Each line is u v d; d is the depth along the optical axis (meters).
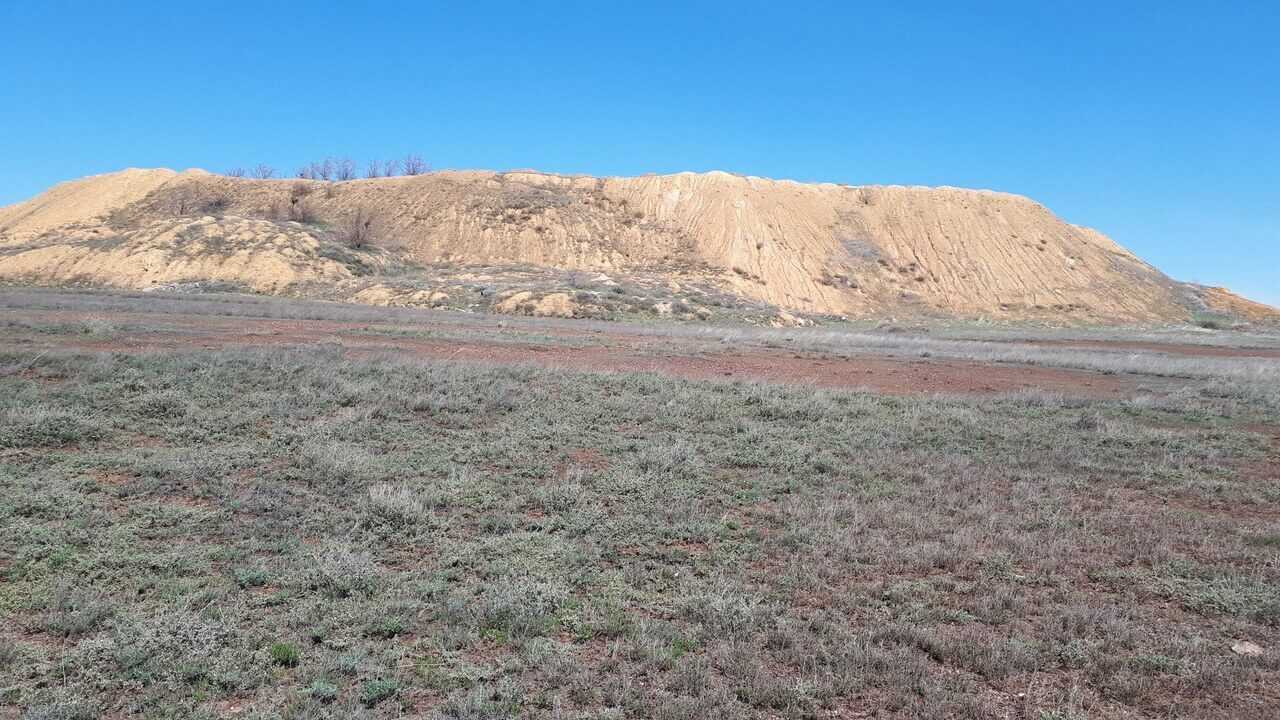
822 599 6.72
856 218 93.62
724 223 85.44
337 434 11.71
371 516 8.44
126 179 96.88
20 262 62.88
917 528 8.55
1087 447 12.83
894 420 14.40
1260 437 13.96
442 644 5.69
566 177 96.38
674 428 13.37
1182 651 5.91
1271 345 46.16
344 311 36.59
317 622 5.97
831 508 9.10
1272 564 7.87
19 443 10.38
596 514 8.82
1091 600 6.87
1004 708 5.09
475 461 10.89
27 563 6.89
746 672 5.36
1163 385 21.53
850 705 5.10
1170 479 11.20
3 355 14.92
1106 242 105.56
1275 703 5.25
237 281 59.62
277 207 90.69
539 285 58.31
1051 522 8.94
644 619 6.23
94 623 5.86
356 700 4.91
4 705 4.78
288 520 8.23
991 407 16.22
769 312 59.12
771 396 15.99
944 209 94.75
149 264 61.00
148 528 7.90
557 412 13.89
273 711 4.75
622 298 54.44
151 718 4.68
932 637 5.95
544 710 4.90
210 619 5.88
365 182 94.00
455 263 77.56
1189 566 7.66
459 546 7.76
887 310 78.94
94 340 18.84
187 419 11.98
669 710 4.82
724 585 6.90
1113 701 5.25
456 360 19.09
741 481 10.41
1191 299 92.81
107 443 10.83
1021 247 91.19
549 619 6.16
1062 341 44.94
